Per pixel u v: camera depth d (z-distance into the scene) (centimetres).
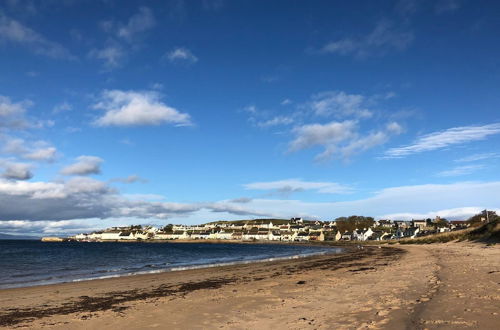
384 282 1744
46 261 4888
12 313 1324
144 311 1280
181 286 1998
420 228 16375
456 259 2948
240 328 984
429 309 1008
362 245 12550
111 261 4872
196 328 1007
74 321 1156
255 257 5675
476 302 1062
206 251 8888
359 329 879
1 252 7638
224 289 1812
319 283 1884
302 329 928
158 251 8819
